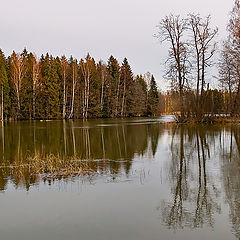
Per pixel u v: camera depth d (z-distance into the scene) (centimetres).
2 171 1188
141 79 7725
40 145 1917
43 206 786
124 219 693
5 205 800
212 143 1802
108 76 6375
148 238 600
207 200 811
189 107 3316
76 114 5784
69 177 1076
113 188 930
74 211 747
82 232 631
